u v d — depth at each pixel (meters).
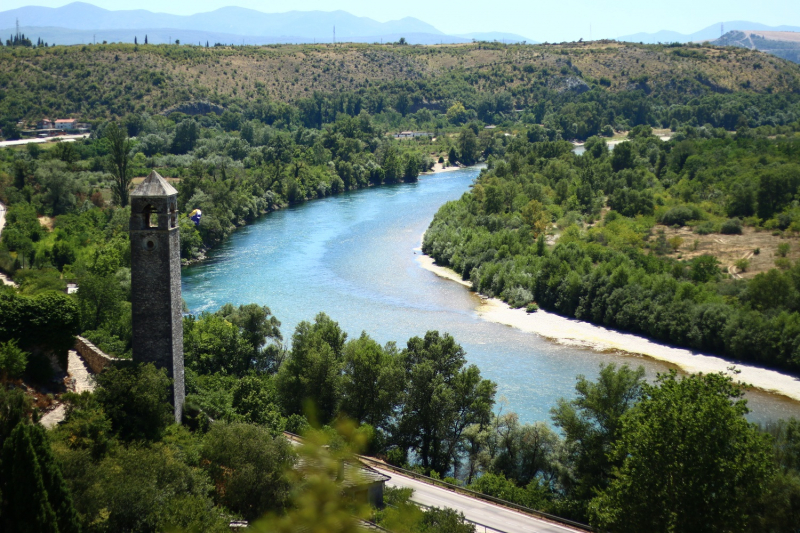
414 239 182.38
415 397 77.44
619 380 71.06
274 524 19.92
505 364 104.31
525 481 73.56
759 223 175.62
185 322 89.25
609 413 69.25
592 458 68.56
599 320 125.31
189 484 47.69
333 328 88.12
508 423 75.75
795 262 141.62
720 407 51.38
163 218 59.75
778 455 63.94
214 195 191.50
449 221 179.38
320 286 141.12
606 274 129.25
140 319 60.47
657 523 51.47
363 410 79.25
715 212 188.38
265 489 48.81
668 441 51.91
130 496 42.94
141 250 59.72
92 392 58.03
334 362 81.50
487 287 141.88
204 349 86.00
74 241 147.38
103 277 91.12
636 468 52.72
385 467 72.06
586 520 64.69
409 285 144.62
